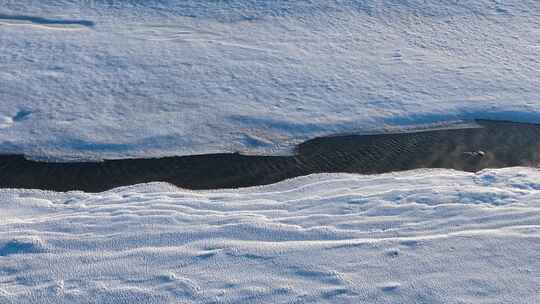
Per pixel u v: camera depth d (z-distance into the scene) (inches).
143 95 454.0
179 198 289.9
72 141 382.6
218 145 384.8
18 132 391.9
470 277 200.1
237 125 412.2
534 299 189.2
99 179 341.4
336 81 487.2
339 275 203.3
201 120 417.1
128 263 212.1
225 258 214.7
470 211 251.4
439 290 194.2
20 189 323.3
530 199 264.2
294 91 468.4
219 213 265.1
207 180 341.1
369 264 208.8
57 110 425.1
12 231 238.2
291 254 216.1
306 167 359.6
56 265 211.5
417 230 237.9
